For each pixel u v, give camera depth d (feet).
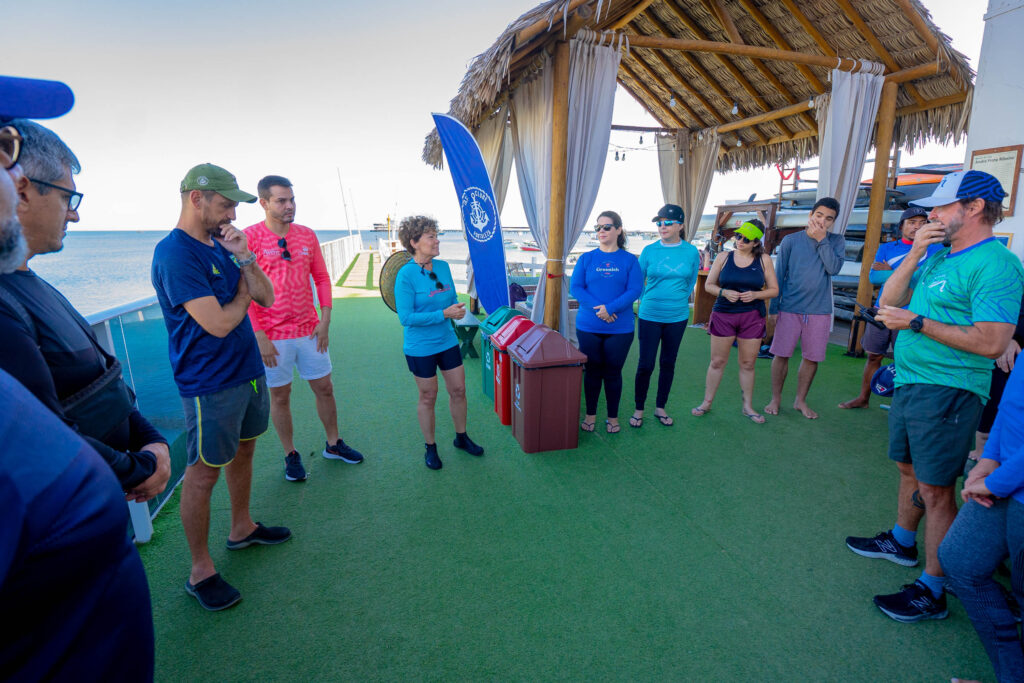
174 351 6.84
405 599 7.43
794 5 19.30
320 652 6.49
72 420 3.72
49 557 1.78
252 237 9.99
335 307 33.30
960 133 19.56
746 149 30.12
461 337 21.17
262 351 9.82
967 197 6.15
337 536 8.95
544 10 13.08
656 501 10.18
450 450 12.42
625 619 7.08
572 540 8.88
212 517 9.47
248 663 6.32
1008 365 9.27
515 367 12.56
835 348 23.73
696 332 26.40
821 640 6.75
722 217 29.04
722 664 6.35
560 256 16.52
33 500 1.72
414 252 10.69
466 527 9.25
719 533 9.14
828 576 8.02
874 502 10.21
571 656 6.45
